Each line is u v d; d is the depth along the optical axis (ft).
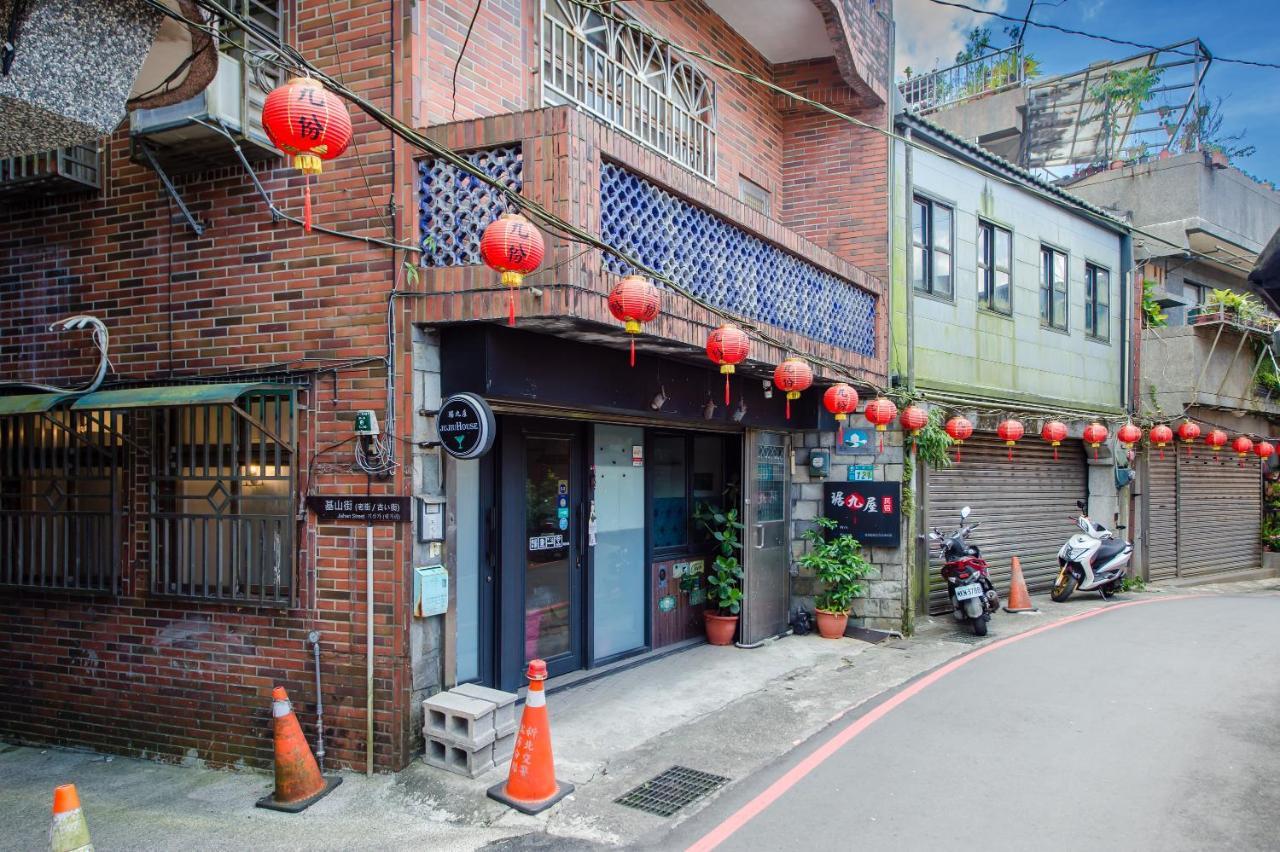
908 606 30.27
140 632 19.75
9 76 12.08
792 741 19.21
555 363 18.95
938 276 35.09
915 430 30.27
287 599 18.06
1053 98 60.23
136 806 16.92
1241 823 14.57
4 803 17.46
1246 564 57.06
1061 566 38.70
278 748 16.42
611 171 17.92
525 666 22.22
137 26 13.25
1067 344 43.65
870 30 30.91
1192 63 56.24
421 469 17.60
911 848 13.85
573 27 22.95
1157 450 48.75
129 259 20.39
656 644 27.50
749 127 31.65
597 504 25.22
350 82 18.10
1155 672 24.39
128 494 20.03
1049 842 13.96
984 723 20.08
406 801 16.11
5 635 21.39
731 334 18.43
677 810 15.58
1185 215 54.54
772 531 30.01
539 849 14.17
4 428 21.72
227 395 16.39
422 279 17.35
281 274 18.75
